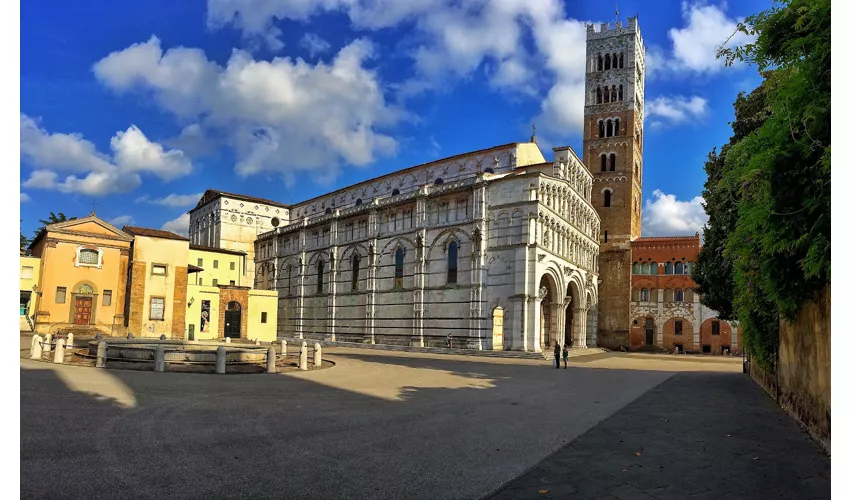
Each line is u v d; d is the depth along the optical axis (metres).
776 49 14.76
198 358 35.56
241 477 12.18
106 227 72.69
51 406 19.17
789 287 17.50
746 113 43.44
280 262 110.44
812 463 14.48
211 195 123.00
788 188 14.03
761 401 26.88
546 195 71.81
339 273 94.00
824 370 16.31
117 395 22.41
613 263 100.75
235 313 90.00
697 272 53.41
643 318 99.25
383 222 86.56
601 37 108.19
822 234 12.90
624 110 103.75
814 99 12.14
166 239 76.50
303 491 11.38
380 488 11.74
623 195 101.75
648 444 16.61
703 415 22.33
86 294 70.56
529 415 21.92
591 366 53.97
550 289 77.44
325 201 111.56
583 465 14.02
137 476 11.95
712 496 11.66
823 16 11.80
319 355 41.72
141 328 73.31
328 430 17.50
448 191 77.06
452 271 75.56
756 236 16.77
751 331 32.81
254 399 23.33
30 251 81.94
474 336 70.62
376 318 85.00
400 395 26.72
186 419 18.30
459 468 13.49
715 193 43.78
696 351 94.75
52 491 10.73
